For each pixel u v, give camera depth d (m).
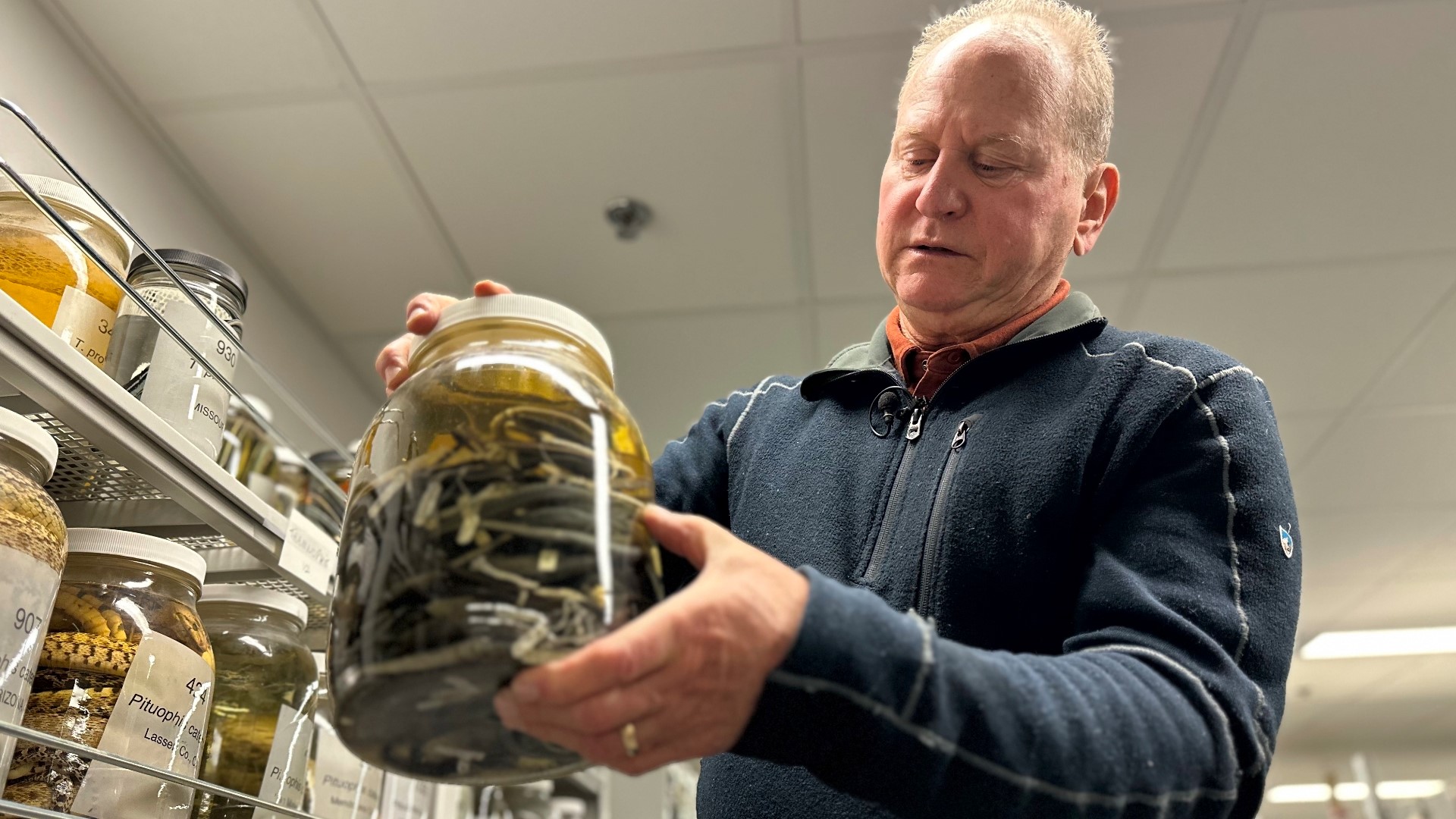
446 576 0.38
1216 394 0.71
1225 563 0.62
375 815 1.26
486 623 0.37
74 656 0.73
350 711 0.41
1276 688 0.58
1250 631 0.58
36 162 1.61
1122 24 1.76
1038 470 0.73
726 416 1.00
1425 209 2.20
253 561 1.12
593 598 0.40
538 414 0.45
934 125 0.85
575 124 1.95
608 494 0.43
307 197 2.12
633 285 2.45
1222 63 1.83
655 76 1.84
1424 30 1.76
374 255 2.32
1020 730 0.46
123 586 0.79
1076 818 0.46
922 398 0.85
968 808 0.46
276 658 0.98
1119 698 0.50
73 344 0.82
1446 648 5.14
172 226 2.00
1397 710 6.25
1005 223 0.82
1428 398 2.99
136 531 0.99
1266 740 0.55
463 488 0.41
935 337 0.89
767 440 0.92
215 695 0.93
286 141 1.97
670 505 0.93
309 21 1.71
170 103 1.87
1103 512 0.70
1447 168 2.08
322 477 1.20
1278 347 2.75
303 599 1.20
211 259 1.04
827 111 1.92
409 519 0.42
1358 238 2.30
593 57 1.80
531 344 0.51
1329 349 2.75
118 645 0.76
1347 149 2.03
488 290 0.58
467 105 1.90
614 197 2.14
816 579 0.44
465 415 0.45
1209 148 2.03
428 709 0.40
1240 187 2.14
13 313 0.66
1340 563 4.21
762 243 2.29
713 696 0.41
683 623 0.39
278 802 0.94
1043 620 0.71
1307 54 1.81
